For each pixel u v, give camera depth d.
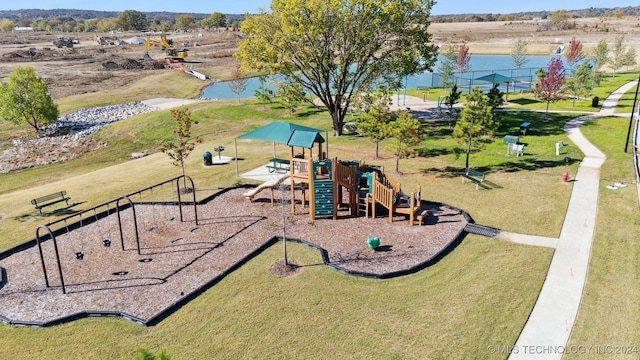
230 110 47.19
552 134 32.69
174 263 16.19
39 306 13.70
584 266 15.10
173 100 60.47
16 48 149.12
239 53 34.84
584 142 30.14
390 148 24.83
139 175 27.38
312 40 31.80
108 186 25.39
